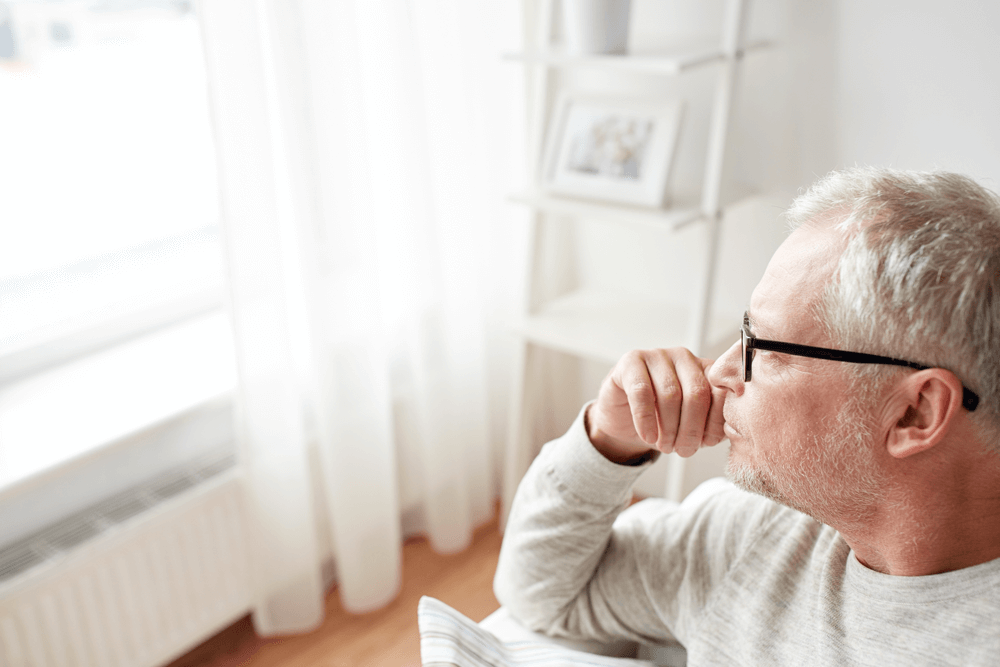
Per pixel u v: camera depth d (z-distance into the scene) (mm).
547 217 2297
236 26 1563
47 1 1793
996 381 733
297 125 1680
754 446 872
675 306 2209
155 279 2025
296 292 1870
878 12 1691
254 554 1893
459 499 2273
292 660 1959
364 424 1952
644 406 966
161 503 1729
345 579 2055
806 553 976
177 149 2047
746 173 1983
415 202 1964
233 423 1929
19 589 1525
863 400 779
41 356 1841
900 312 744
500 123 2227
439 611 1047
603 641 1166
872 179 806
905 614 825
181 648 1830
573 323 2117
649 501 1345
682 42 1855
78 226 1948
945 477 780
